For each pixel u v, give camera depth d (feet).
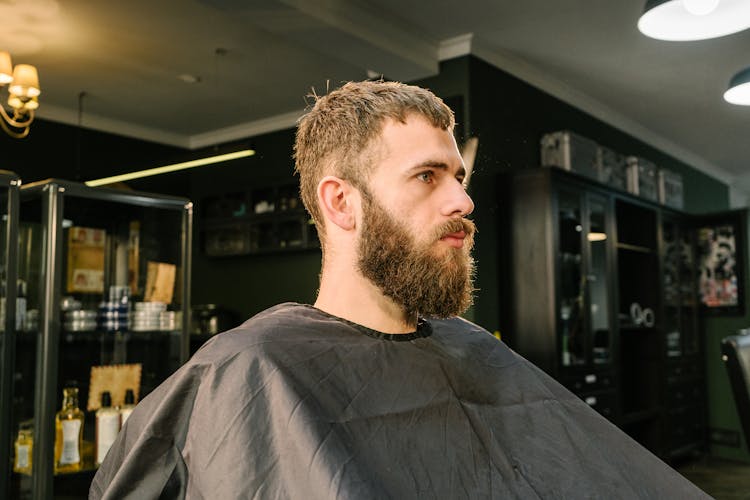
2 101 16.47
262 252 18.40
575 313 13.82
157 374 9.82
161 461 2.21
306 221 17.51
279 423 2.08
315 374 2.22
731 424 19.22
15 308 7.95
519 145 14.88
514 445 2.55
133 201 9.23
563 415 2.74
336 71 15.20
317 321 2.41
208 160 14.80
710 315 20.17
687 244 20.15
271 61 14.64
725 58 14.76
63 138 17.85
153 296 9.83
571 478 2.55
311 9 11.12
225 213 19.81
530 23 12.95
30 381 8.27
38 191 8.45
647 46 14.12
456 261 2.38
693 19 7.77
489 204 13.78
